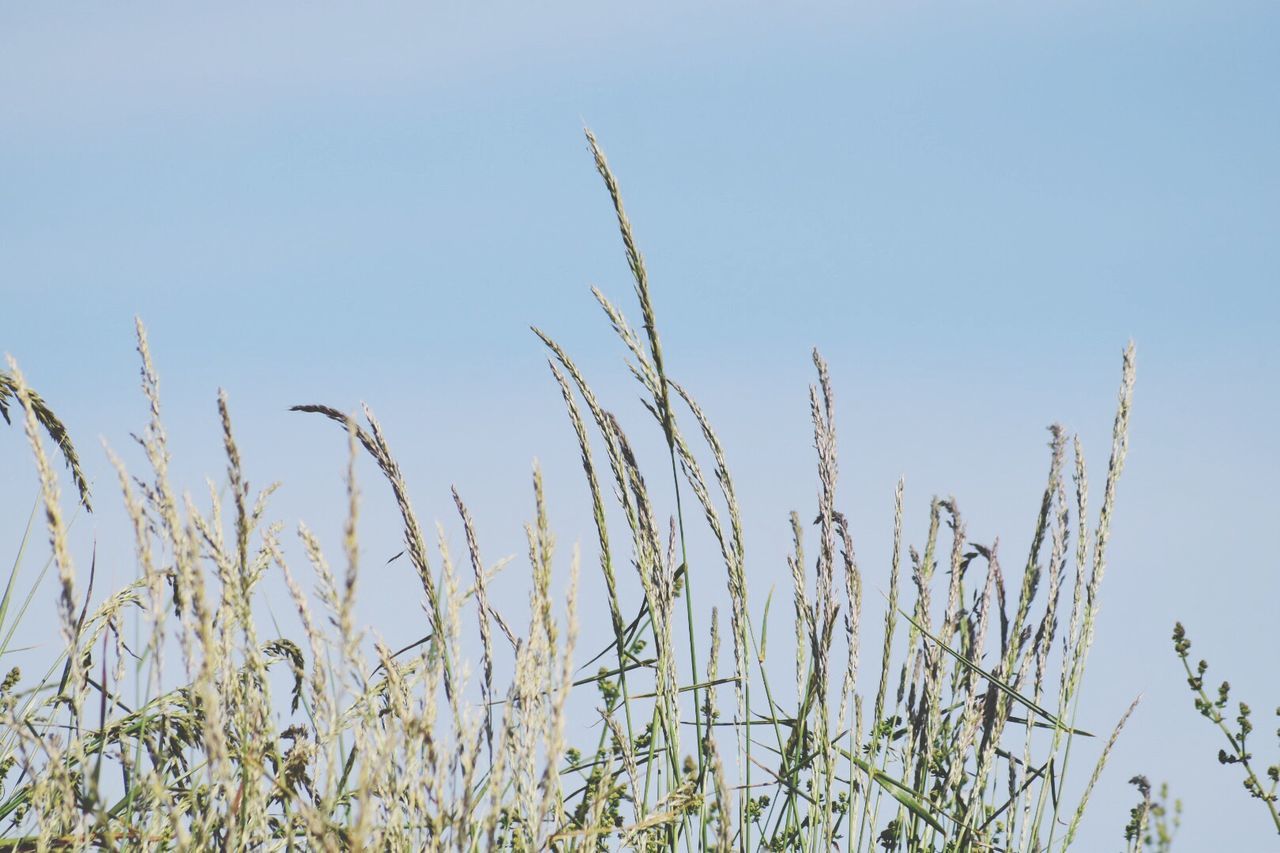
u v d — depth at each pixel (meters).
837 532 12.73
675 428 11.88
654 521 11.59
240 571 8.03
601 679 12.90
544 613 8.17
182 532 7.53
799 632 13.02
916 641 14.24
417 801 7.99
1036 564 13.91
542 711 8.34
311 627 7.84
